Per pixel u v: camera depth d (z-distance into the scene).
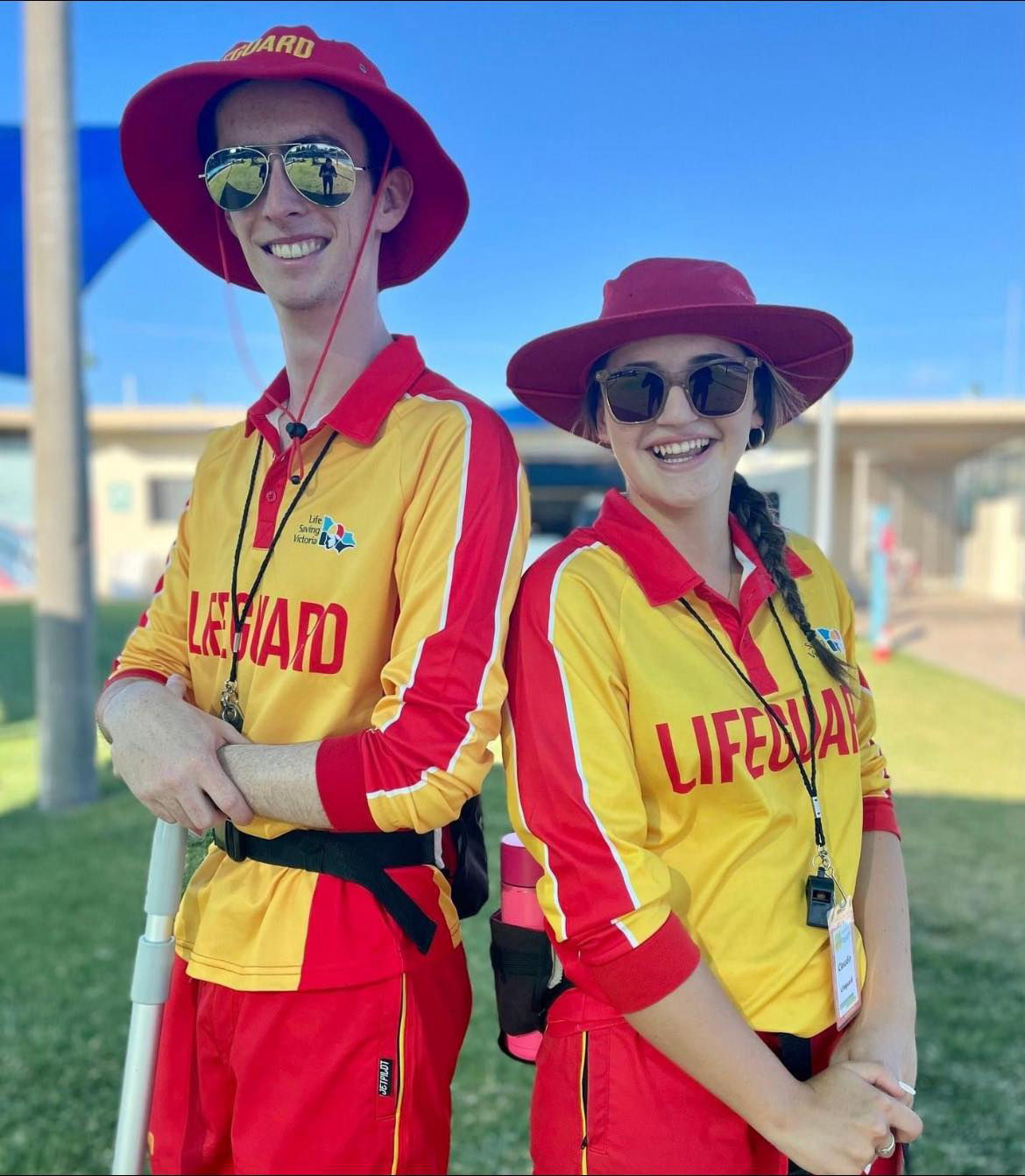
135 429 15.60
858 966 1.34
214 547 1.40
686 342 1.31
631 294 1.32
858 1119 1.14
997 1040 2.52
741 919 1.23
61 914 3.29
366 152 1.34
